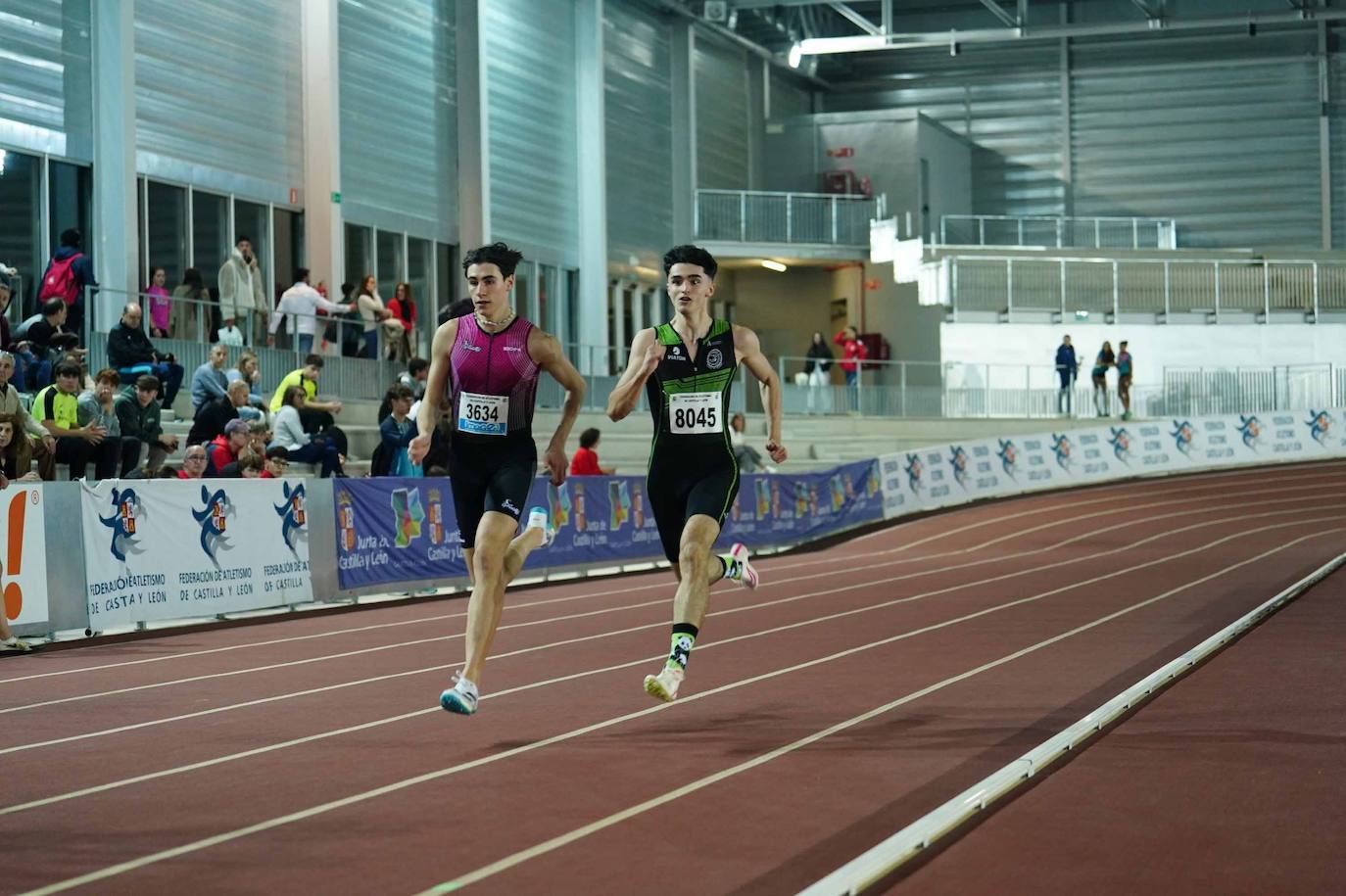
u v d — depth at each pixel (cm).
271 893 386
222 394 1556
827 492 2305
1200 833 439
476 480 650
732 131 3844
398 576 1456
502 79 2944
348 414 2072
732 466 672
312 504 1343
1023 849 421
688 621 627
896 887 382
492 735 625
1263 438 3359
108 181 2009
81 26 1994
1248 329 3716
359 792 512
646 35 3466
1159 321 3703
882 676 801
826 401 3216
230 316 1911
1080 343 3666
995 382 3450
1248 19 3650
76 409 1310
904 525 2469
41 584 1048
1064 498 2814
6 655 989
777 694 735
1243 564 1695
